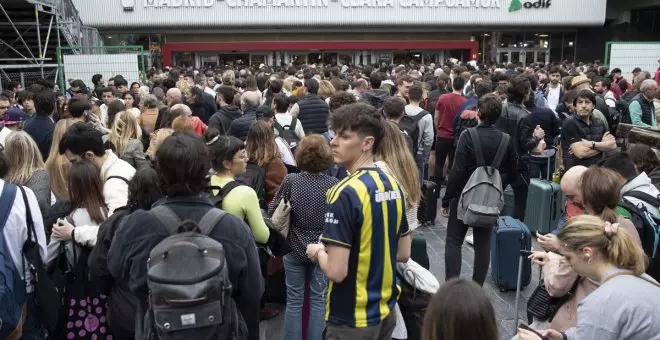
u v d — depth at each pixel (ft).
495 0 104.42
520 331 8.29
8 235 9.96
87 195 11.49
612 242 7.66
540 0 105.40
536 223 20.42
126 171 12.84
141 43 102.68
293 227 12.96
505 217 17.63
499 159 14.85
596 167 10.53
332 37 106.22
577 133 20.27
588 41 113.50
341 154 9.17
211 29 102.53
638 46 61.16
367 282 8.75
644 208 11.32
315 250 9.34
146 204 9.87
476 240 15.49
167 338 7.10
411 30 107.34
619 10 112.88
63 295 10.91
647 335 7.07
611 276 7.66
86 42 73.26
